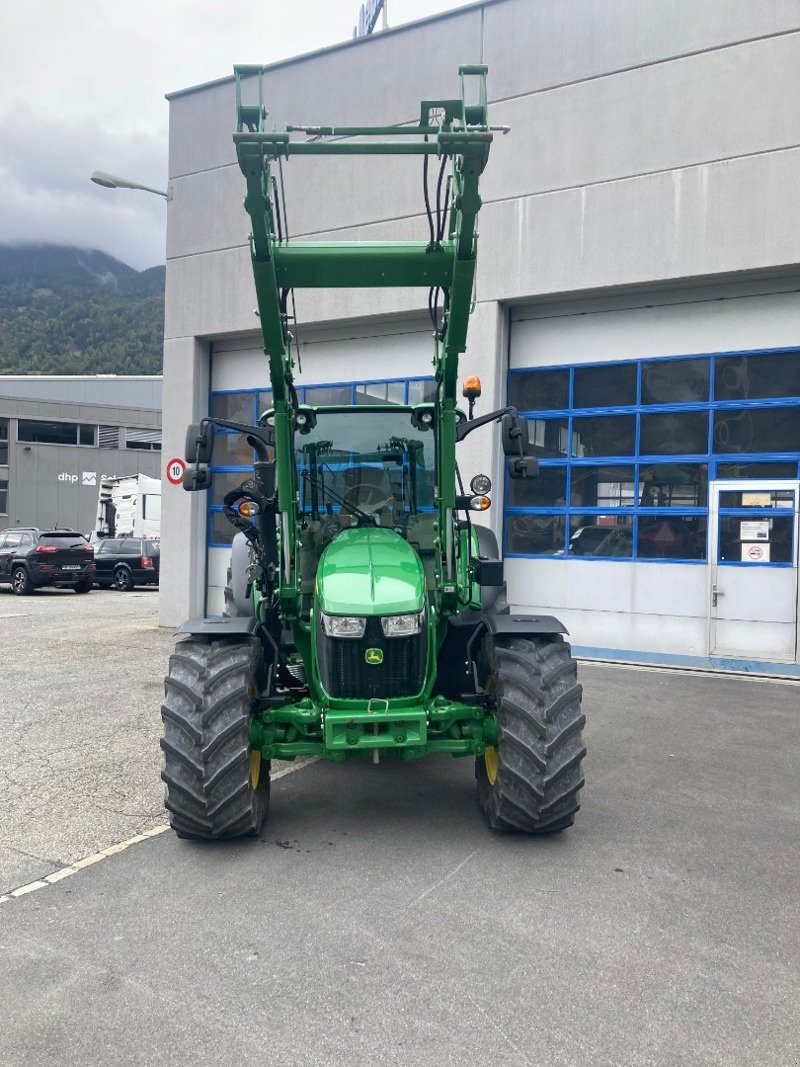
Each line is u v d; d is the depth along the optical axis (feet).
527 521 34.58
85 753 19.86
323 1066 8.39
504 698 13.79
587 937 10.98
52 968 10.25
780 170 28.48
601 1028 9.00
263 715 14.23
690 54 29.84
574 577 33.65
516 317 34.50
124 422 142.72
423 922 11.39
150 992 9.71
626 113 30.91
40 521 133.08
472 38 33.86
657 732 21.70
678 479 31.68
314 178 37.45
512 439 16.25
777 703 25.21
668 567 31.81
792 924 11.37
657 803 16.24
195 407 41.29
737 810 15.85
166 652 34.55
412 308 34.94
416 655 13.87
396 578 14.17
